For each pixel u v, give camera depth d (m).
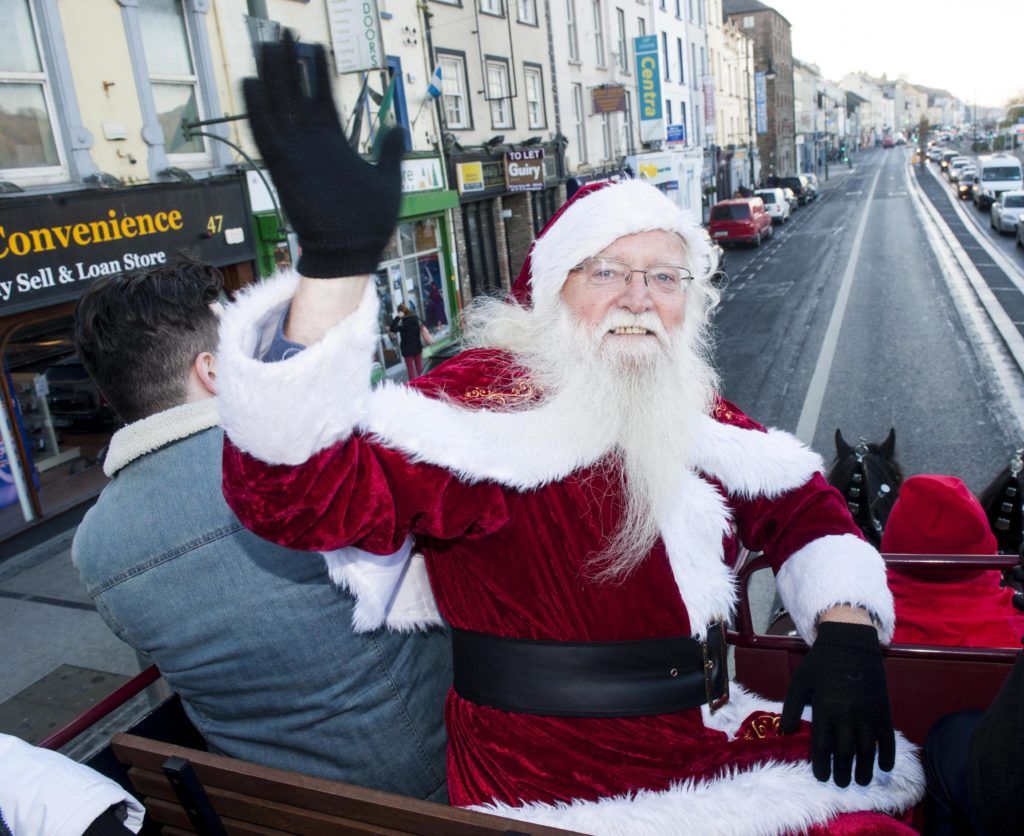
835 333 14.23
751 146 51.53
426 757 1.63
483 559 1.38
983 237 26.53
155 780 1.48
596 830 1.28
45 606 6.33
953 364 11.48
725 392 11.06
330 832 1.29
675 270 1.41
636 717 1.39
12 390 7.91
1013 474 3.27
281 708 1.54
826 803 1.34
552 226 1.47
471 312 1.62
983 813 1.36
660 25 31.56
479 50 17.59
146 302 1.49
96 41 8.47
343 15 11.84
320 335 1.11
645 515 1.35
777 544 1.53
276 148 1.02
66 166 8.28
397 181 1.09
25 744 1.42
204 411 1.51
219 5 10.09
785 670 2.37
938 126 189.62
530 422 1.33
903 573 2.46
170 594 1.48
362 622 1.42
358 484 1.19
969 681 2.08
